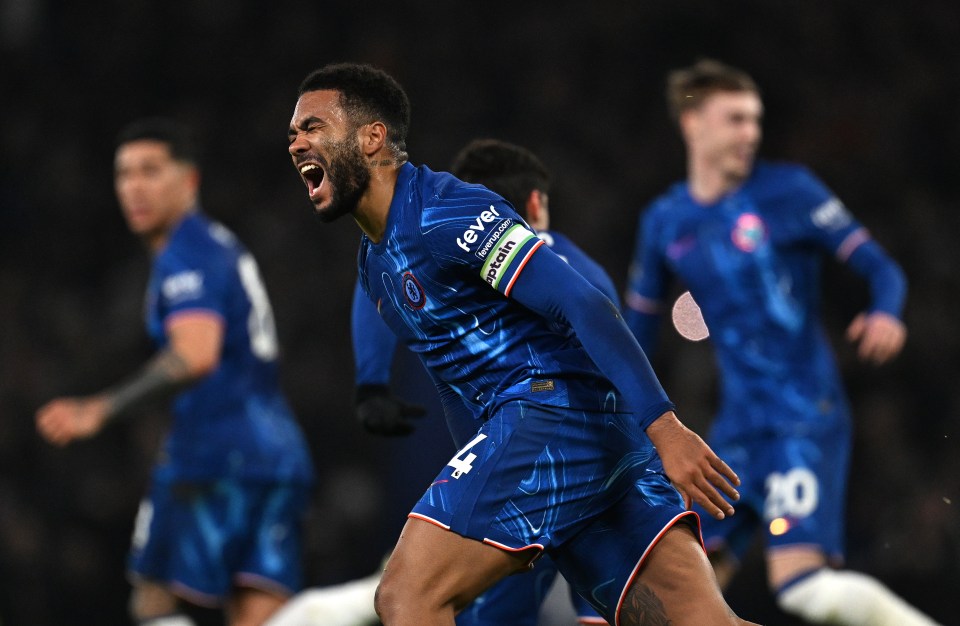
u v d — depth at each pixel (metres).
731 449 18.16
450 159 41.00
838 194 39.00
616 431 10.88
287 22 43.56
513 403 10.68
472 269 10.38
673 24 42.88
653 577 10.60
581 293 10.03
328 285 37.03
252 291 19.06
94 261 39.66
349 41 43.47
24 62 42.97
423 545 10.33
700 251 18.62
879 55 41.88
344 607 17.92
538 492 10.54
